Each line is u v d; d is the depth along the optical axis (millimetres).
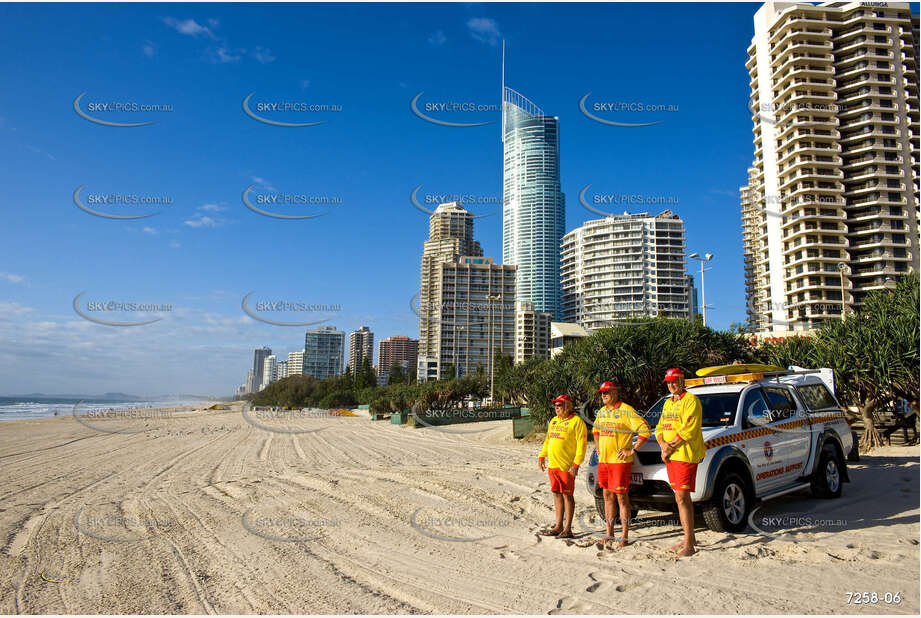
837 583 4484
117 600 4867
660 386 16297
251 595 4883
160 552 6398
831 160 87500
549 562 5457
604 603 4305
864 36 90500
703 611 4031
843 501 7633
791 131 89812
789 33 92188
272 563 5816
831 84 89688
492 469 12539
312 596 4785
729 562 5148
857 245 85500
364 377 86312
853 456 10812
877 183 84750
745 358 16766
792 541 5766
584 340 19078
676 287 101875
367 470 13391
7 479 14117
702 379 7895
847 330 13852
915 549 5281
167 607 4668
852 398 13523
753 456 6676
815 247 84812
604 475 6176
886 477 9211
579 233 113625
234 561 5945
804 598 4199
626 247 104875
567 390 18641
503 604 4406
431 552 6012
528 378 30562
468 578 5094
